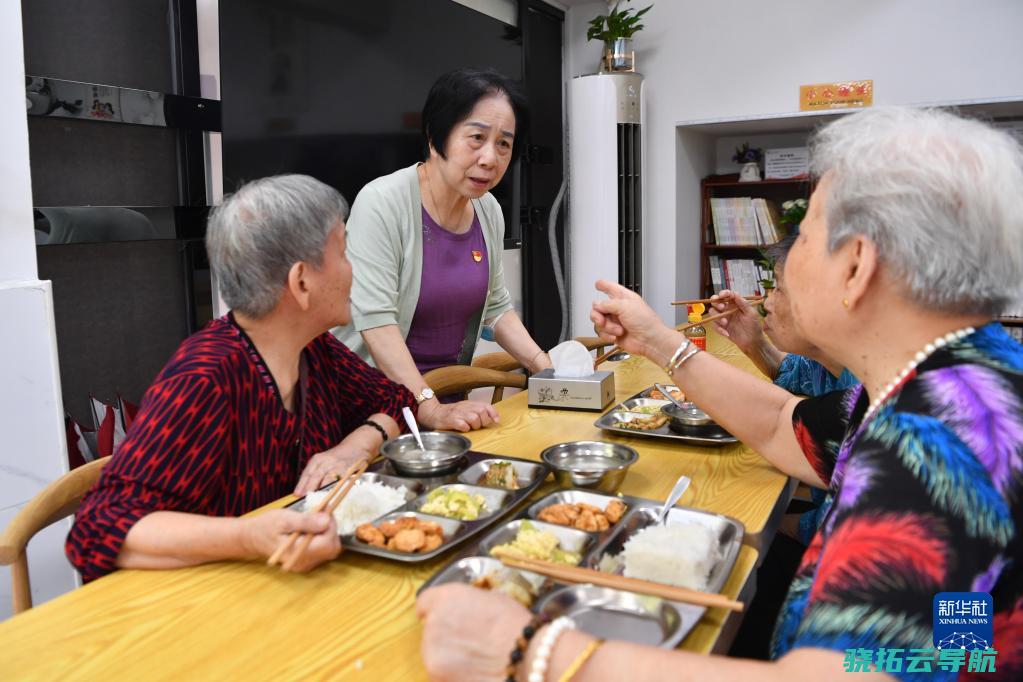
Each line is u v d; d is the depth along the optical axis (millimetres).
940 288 771
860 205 803
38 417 2023
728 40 5129
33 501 1380
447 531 1243
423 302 2449
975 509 652
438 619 814
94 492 1241
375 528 1212
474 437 1816
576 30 5555
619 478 1460
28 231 2076
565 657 729
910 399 752
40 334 2016
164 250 2904
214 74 2824
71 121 2508
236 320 1435
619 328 1553
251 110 2977
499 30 4738
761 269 5461
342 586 1094
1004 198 754
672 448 1717
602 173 5039
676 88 5293
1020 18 4406
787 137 5586
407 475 1500
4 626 986
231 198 1351
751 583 1125
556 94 5508
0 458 1946
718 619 960
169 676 877
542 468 1498
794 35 4953
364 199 2326
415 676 874
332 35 3365
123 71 2666
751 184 5508
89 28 2547
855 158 824
